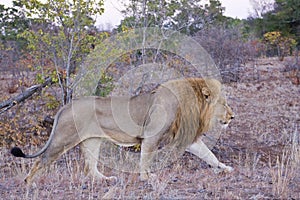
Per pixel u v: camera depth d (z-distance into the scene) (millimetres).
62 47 9953
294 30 29344
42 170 6973
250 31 30422
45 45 9992
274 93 16484
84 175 7027
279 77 19078
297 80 18047
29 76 13961
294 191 5848
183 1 10859
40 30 9773
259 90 16797
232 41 18969
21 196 5852
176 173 7297
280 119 12984
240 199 5441
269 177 6711
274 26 29578
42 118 10258
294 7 28906
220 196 5617
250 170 7477
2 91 13812
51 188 6191
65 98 9961
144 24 10070
